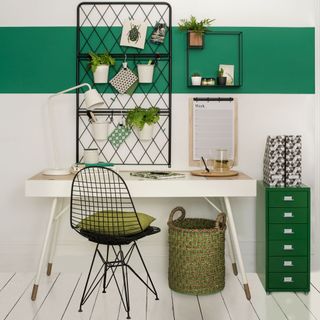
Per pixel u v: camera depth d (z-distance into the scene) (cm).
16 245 394
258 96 388
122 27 384
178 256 344
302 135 390
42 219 394
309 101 389
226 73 386
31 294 346
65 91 364
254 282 372
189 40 376
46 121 388
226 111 386
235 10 385
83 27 384
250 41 386
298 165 357
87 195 316
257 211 383
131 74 381
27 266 395
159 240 395
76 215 390
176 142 389
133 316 310
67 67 387
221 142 388
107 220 321
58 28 385
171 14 384
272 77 388
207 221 376
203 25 383
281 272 352
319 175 392
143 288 358
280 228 352
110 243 309
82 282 371
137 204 393
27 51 385
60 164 389
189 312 316
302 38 387
